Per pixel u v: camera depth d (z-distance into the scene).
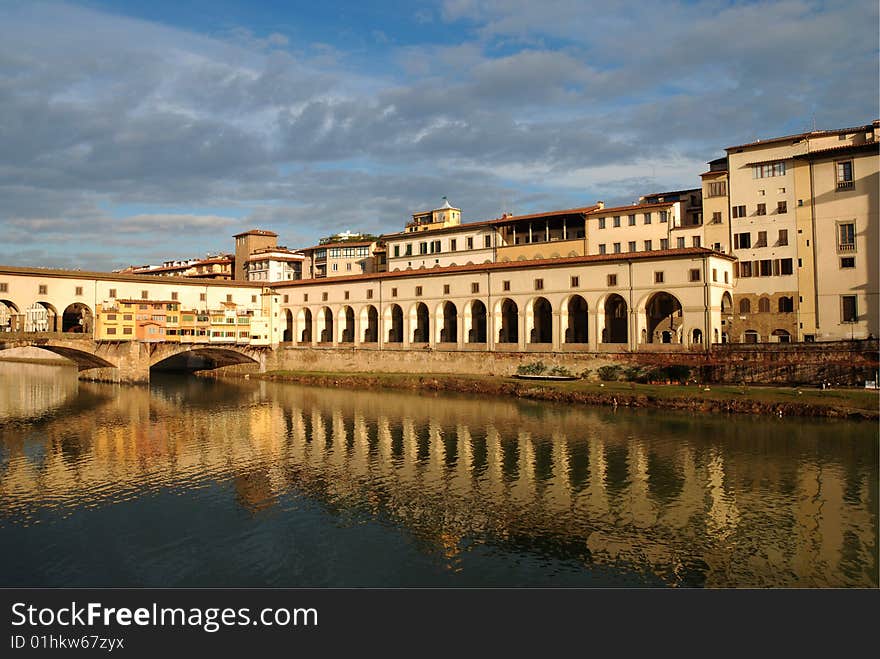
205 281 112.25
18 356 167.12
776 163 81.81
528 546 31.27
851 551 29.98
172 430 60.53
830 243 77.50
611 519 34.66
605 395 69.62
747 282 83.44
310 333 121.81
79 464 47.19
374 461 47.66
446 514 35.88
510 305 99.00
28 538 32.78
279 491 40.34
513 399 76.19
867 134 77.38
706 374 72.06
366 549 31.12
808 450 46.81
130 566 29.48
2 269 90.00
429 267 115.12
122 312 97.88
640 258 78.81
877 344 63.34
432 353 97.06
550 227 104.56
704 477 41.47
